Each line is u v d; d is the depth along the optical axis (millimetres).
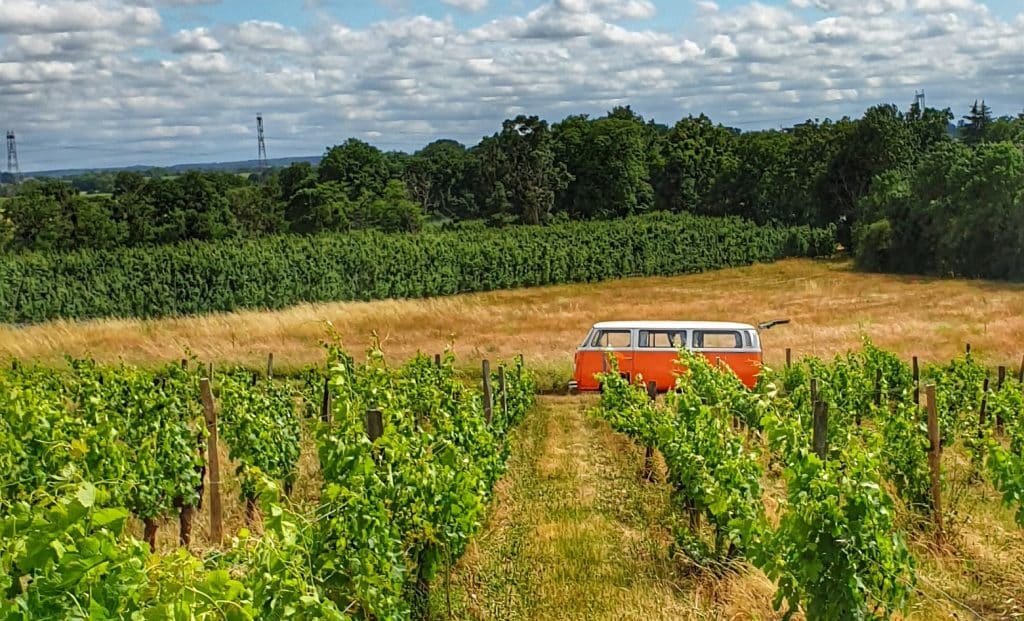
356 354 25484
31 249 59156
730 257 64562
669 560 8984
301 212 72625
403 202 75062
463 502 7617
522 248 54344
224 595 3723
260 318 32438
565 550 9430
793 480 6688
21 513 3762
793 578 6582
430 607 7523
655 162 97438
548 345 27719
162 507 9000
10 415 8445
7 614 3322
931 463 9359
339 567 5812
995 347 25062
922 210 56812
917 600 7406
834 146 81688
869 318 33562
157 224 63750
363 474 6562
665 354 21969
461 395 11719
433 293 47562
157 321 32375
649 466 13492
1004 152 52906
